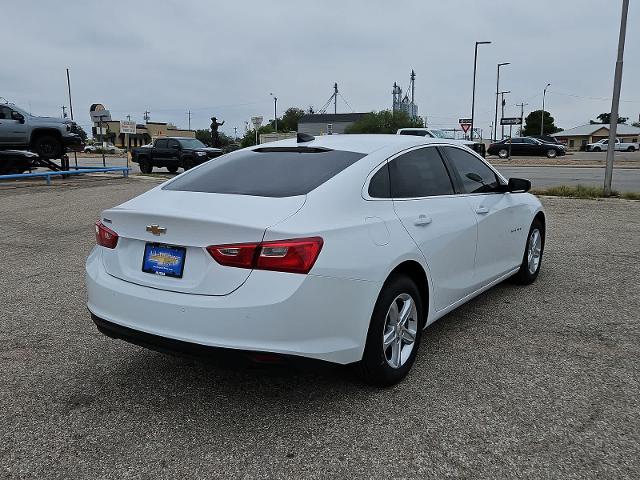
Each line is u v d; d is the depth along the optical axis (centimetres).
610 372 378
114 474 273
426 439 299
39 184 1803
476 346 426
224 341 293
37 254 761
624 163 3177
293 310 292
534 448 290
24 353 419
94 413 331
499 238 496
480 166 497
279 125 11138
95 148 6719
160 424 319
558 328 462
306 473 272
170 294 312
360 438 302
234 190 348
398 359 363
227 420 322
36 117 2031
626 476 266
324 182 342
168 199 350
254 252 292
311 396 350
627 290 567
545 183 1892
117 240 342
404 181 390
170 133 10056
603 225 953
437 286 400
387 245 342
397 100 8788
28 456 288
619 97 1367
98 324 346
